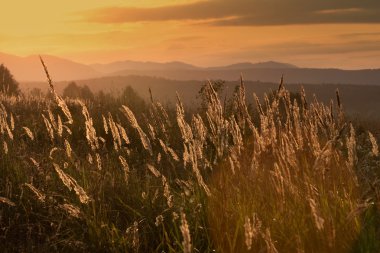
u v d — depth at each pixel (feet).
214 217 15.90
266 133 17.71
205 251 14.89
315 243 13.98
